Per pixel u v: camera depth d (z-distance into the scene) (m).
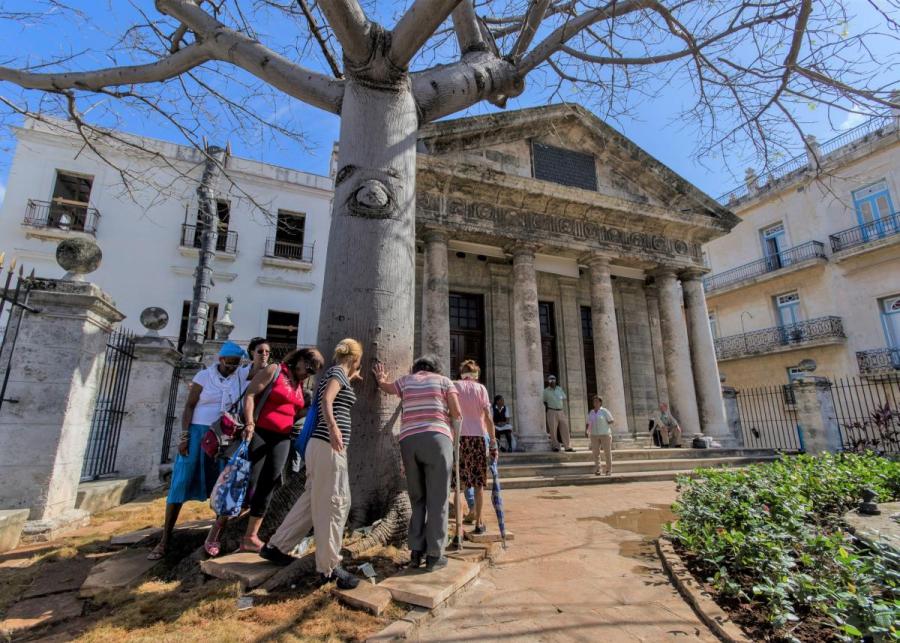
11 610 2.90
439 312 10.95
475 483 4.68
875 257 17.97
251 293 19.17
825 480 5.47
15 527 4.21
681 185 14.44
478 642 2.55
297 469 4.12
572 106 13.39
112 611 2.83
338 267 4.45
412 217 4.83
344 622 2.64
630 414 15.02
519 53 6.16
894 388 17.14
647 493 7.95
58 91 6.16
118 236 17.58
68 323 5.05
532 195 12.28
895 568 2.99
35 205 16.70
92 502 5.51
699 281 14.66
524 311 11.85
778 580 2.96
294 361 4.16
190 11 5.47
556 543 4.66
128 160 17.89
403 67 4.81
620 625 2.79
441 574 3.28
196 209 18.61
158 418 7.62
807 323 19.64
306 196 20.84
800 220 20.52
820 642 2.52
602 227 13.55
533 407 11.16
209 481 4.07
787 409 20.05
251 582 3.02
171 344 8.08
